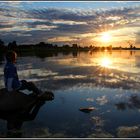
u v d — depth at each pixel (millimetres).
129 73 17484
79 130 6703
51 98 10141
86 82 13695
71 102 9672
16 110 8844
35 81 13961
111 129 6789
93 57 41031
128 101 9727
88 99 10094
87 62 27844
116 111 8461
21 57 39344
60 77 15523
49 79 14680
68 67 21812
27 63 25969
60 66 22719
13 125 7156
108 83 13398
